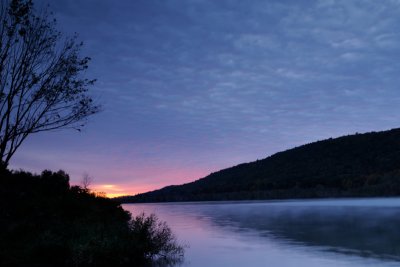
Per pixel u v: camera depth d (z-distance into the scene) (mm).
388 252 17953
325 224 35094
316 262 15859
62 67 15820
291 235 26500
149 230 17125
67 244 14211
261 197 152125
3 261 12688
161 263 15750
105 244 14484
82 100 16109
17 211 17281
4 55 14938
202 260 16500
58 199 21672
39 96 15492
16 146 15594
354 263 15430
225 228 33719
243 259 16797
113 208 29516
